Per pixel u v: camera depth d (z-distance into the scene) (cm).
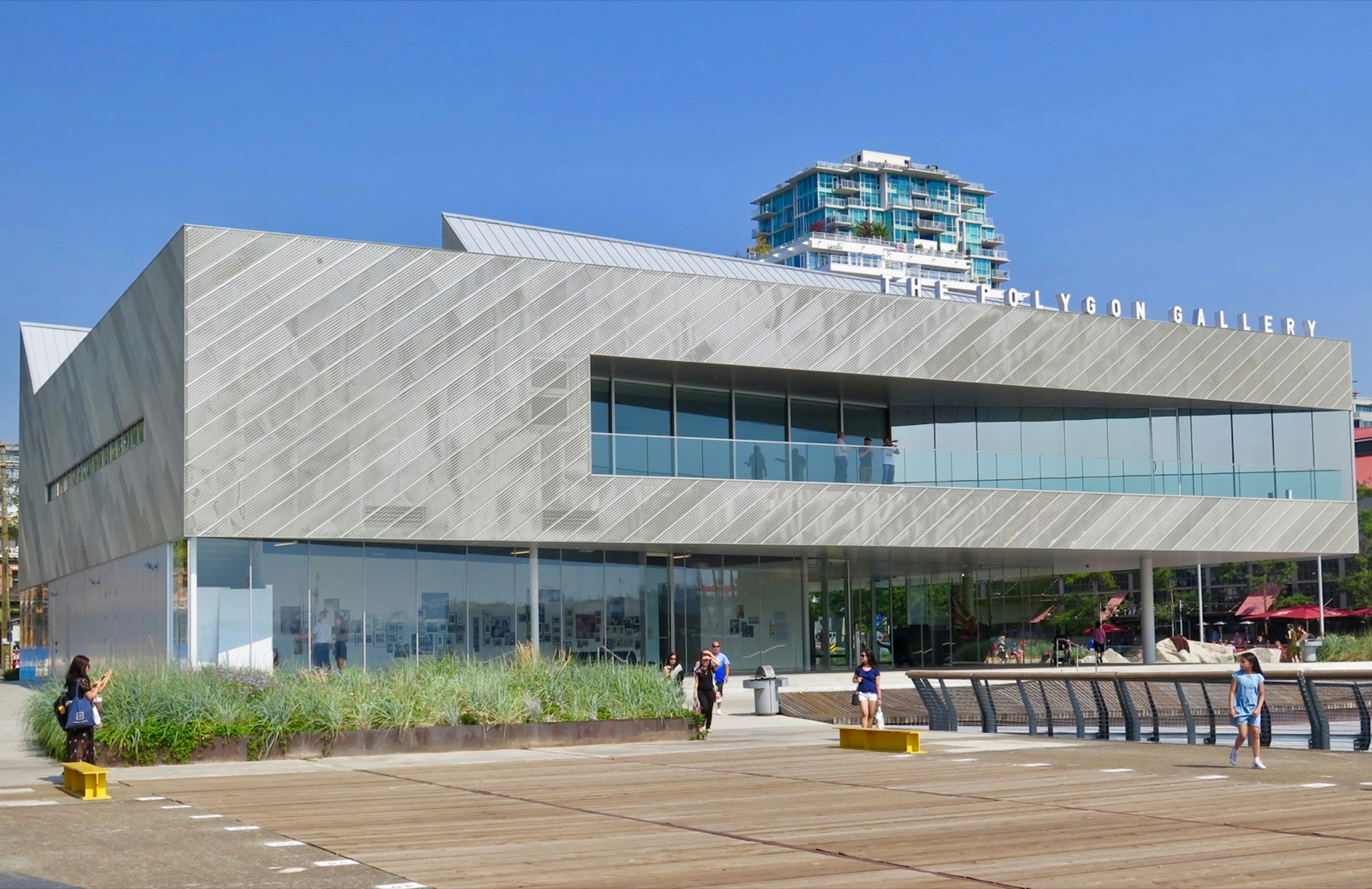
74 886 890
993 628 4325
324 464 2795
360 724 1928
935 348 3509
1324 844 1011
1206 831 1083
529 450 2998
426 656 2878
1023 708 2959
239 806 1322
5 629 8594
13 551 8725
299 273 2802
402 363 2883
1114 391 3778
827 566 3866
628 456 3152
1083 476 3775
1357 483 8406
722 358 3225
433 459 2898
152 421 2966
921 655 4100
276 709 1867
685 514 3173
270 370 2762
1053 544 3675
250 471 2728
